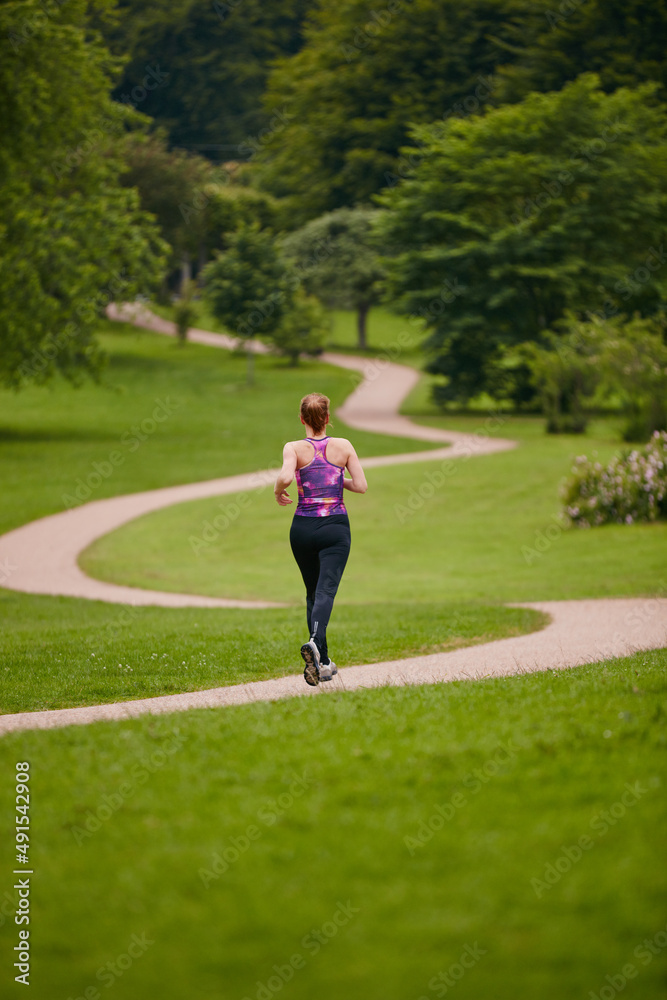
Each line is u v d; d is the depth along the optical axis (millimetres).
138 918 6305
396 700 12539
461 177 109312
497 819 7684
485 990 5445
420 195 109562
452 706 11898
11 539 49094
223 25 199875
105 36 189500
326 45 170000
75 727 11695
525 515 52625
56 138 79500
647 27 140875
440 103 157250
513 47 150125
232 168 198500
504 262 103562
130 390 114812
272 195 189125
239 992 5523
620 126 103938
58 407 104562
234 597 36000
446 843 7234
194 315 144750
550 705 11648
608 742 9656
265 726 11070
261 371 129000
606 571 37250
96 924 6254
